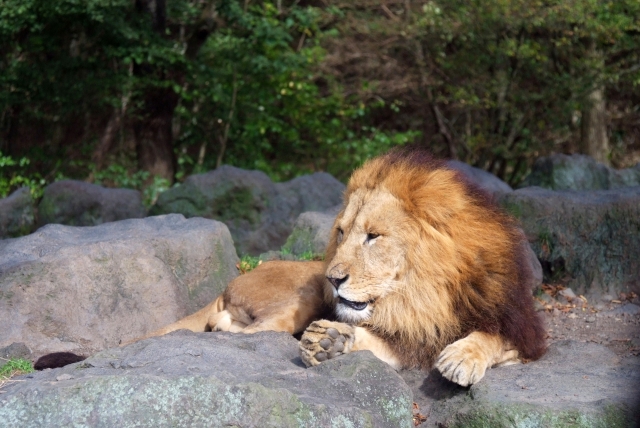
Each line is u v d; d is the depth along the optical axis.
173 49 18.28
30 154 19.50
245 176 14.05
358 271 5.92
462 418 5.40
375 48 22.98
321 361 5.49
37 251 7.80
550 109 22.20
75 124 20.64
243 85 22.02
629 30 21.22
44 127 20.25
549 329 8.50
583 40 21.23
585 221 9.84
